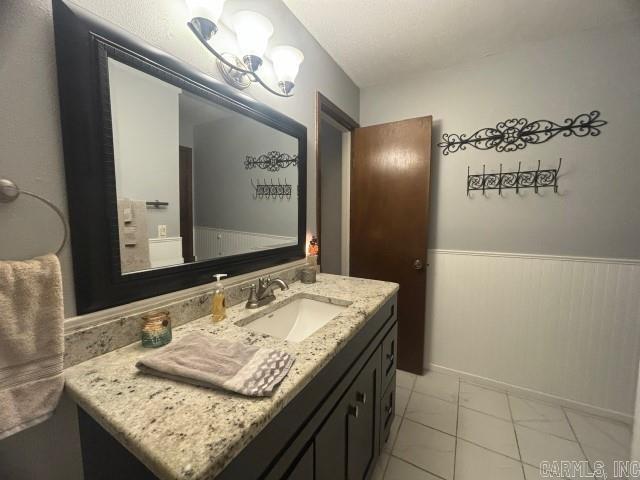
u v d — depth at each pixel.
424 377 2.16
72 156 0.70
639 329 1.61
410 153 2.11
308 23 1.56
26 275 0.60
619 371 1.67
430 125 2.02
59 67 0.67
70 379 0.66
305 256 1.70
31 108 0.64
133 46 0.80
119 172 0.81
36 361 0.61
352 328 0.95
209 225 1.12
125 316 0.82
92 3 0.73
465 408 1.81
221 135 1.13
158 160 0.91
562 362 1.81
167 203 0.96
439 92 2.07
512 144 1.86
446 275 2.14
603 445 1.51
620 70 1.57
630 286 1.62
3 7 0.60
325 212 2.68
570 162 1.71
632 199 1.59
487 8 1.44
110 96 0.77
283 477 0.63
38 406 0.61
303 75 1.62
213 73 1.08
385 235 2.26
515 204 1.88
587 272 1.71
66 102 0.68
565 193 1.74
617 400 1.68
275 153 1.44
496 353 2.01
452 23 1.56
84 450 0.73
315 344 0.83
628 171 1.58
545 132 1.76
